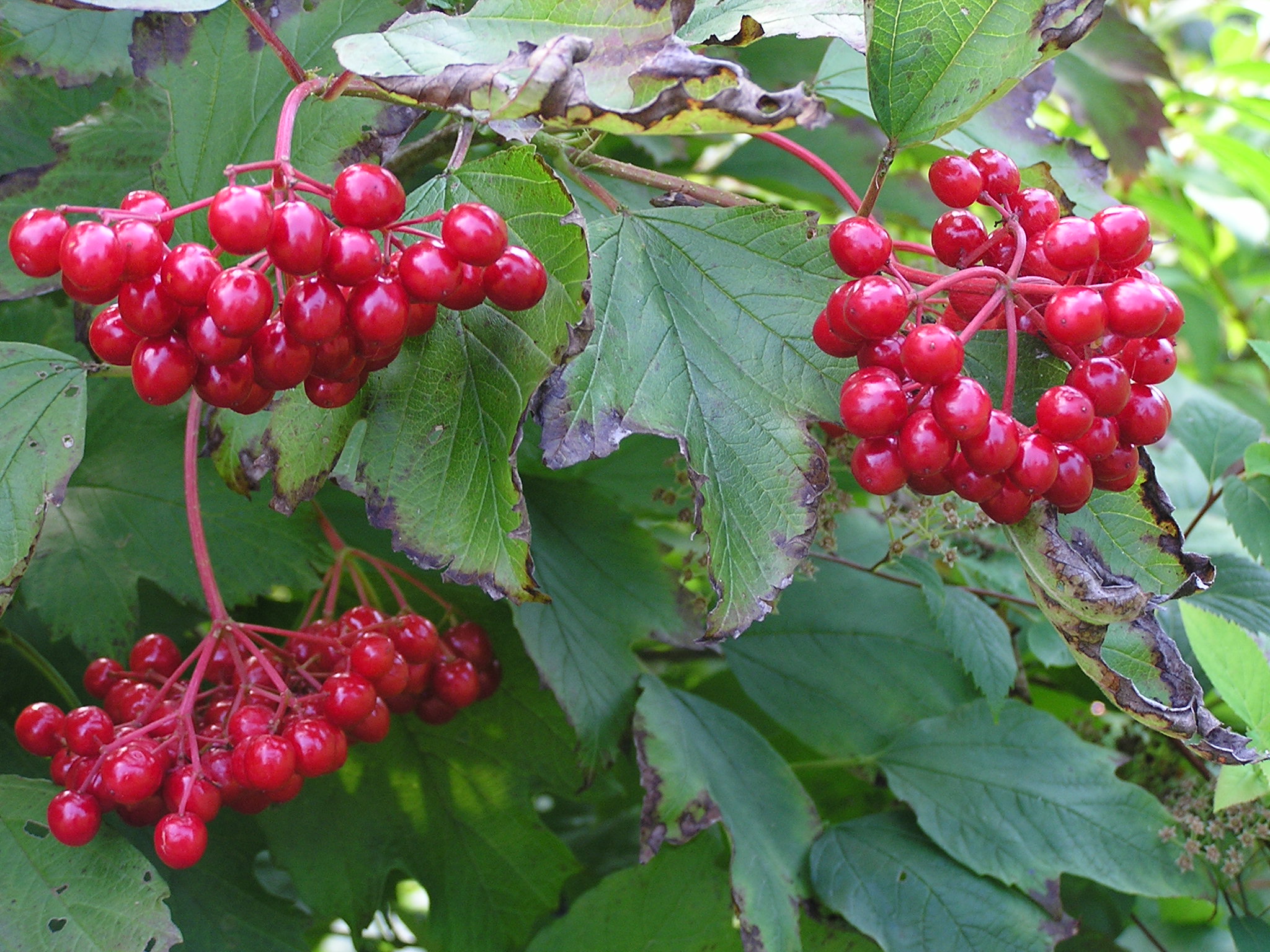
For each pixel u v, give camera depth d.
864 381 0.33
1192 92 0.64
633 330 0.35
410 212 0.34
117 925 0.35
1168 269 0.70
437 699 0.41
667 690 0.42
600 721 0.41
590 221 0.38
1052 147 0.41
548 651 0.41
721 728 0.43
